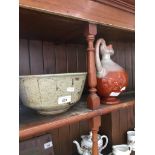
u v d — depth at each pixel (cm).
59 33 79
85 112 66
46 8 52
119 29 78
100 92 78
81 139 101
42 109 59
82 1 61
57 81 56
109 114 114
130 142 113
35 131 53
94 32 67
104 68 78
